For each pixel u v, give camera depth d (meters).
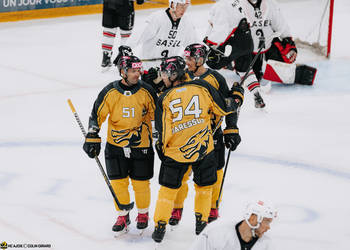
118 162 13.48
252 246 9.42
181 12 19.30
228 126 13.81
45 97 27.11
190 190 16.69
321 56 35.94
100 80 30.42
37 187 16.88
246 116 24.23
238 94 14.01
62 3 49.81
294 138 21.36
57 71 32.28
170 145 12.83
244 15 23.48
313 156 19.47
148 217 14.15
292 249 13.27
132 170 13.59
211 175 13.14
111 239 13.82
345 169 18.31
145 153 13.47
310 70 29.28
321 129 22.45
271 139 21.23
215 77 13.75
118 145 13.33
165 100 12.62
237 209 15.39
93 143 13.36
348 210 15.42
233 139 13.71
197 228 13.40
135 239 13.84
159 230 12.89
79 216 15.08
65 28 45.53
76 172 18.05
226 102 13.01
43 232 14.15
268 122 23.36
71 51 37.62
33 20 48.22
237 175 17.77
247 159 19.19
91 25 46.91
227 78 30.27
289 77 28.95
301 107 25.53
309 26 37.31
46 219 14.87
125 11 31.55
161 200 12.86
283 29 25.95
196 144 12.62
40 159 19.12
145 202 13.80
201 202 13.32
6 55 36.25
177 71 12.70
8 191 16.55
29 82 29.91
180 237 13.92
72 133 22.02
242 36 23.47
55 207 15.59
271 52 28.70
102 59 33.47
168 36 19.83
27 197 16.19
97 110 13.22
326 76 31.41
